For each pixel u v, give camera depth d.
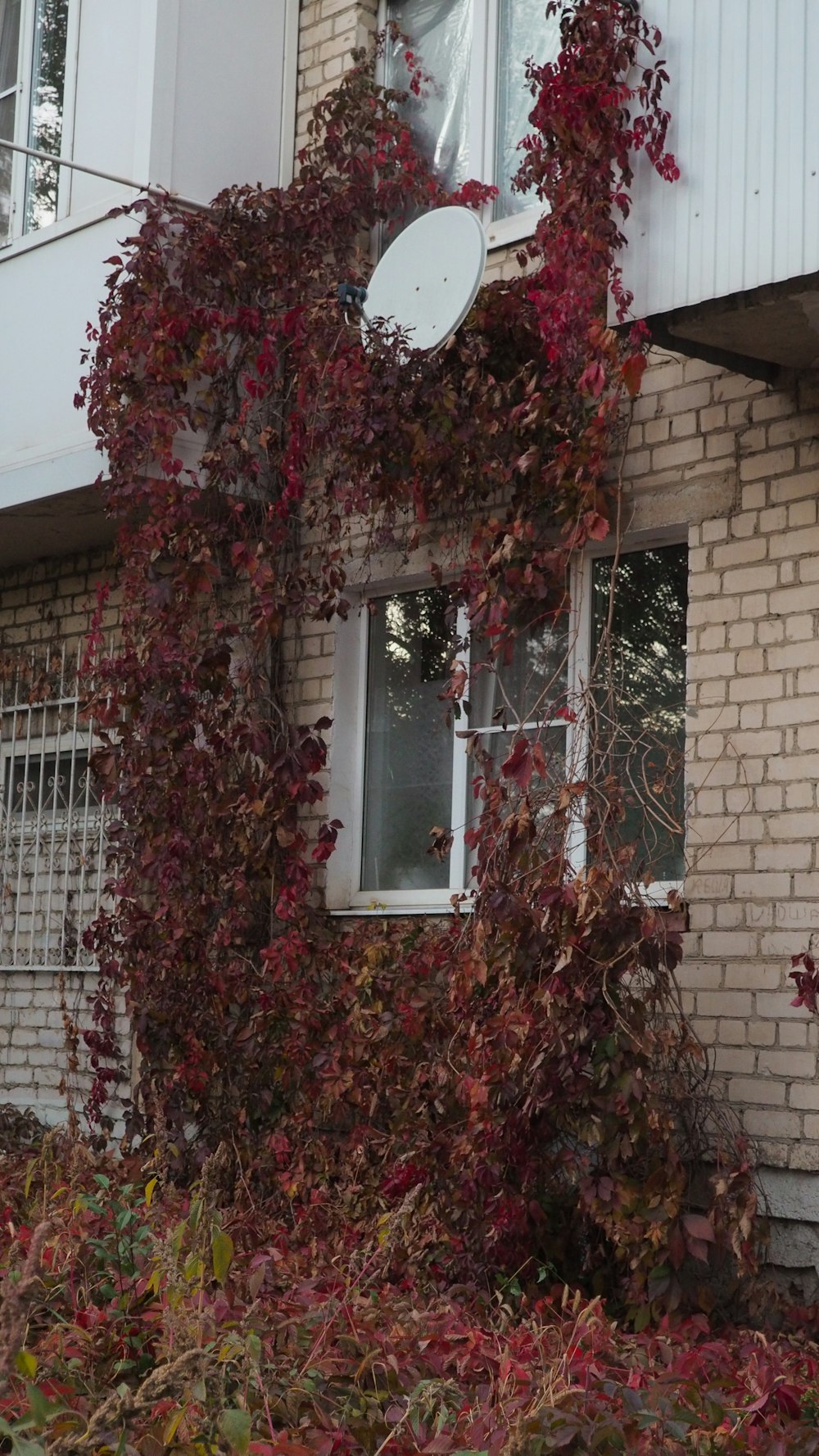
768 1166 5.31
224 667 7.11
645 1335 4.56
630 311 5.28
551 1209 5.34
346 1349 3.56
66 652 8.73
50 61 8.19
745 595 5.64
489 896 5.10
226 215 7.31
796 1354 4.64
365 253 7.66
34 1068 8.51
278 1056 6.71
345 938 6.74
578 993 4.91
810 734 5.39
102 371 7.14
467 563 6.35
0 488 7.85
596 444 5.62
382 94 7.59
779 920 5.39
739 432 5.73
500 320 6.25
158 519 7.11
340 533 7.25
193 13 7.54
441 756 7.02
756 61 4.98
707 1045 5.51
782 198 4.87
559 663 6.42
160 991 7.02
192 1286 3.55
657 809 5.86
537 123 5.59
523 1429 2.90
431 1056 5.88
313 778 7.22
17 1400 2.99
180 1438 2.89
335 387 6.49
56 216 7.98
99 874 8.26
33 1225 4.34
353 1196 5.88
